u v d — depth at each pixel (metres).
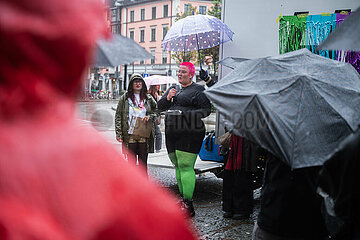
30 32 0.67
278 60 3.01
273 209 2.57
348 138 1.85
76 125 0.76
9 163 0.67
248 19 5.82
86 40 0.71
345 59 5.06
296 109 2.58
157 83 9.91
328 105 2.60
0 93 0.68
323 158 2.44
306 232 2.53
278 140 2.49
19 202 0.66
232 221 4.95
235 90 2.82
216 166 5.99
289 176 2.54
